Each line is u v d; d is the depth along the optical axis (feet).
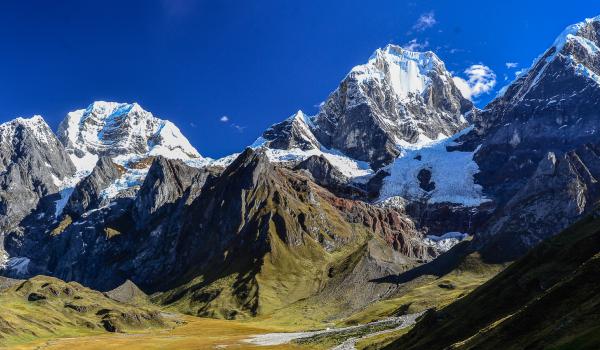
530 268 388.37
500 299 378.12
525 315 283.38
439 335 382.63
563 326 242.17
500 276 408.67
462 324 378.12
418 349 382.22
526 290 367.66
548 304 279.28
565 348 220.43
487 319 366.43
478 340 297.94
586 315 238.07
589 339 213.87
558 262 371.56
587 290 269.64
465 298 420.36
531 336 263.29
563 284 282.77
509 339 275.80
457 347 309.42
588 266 281.95
